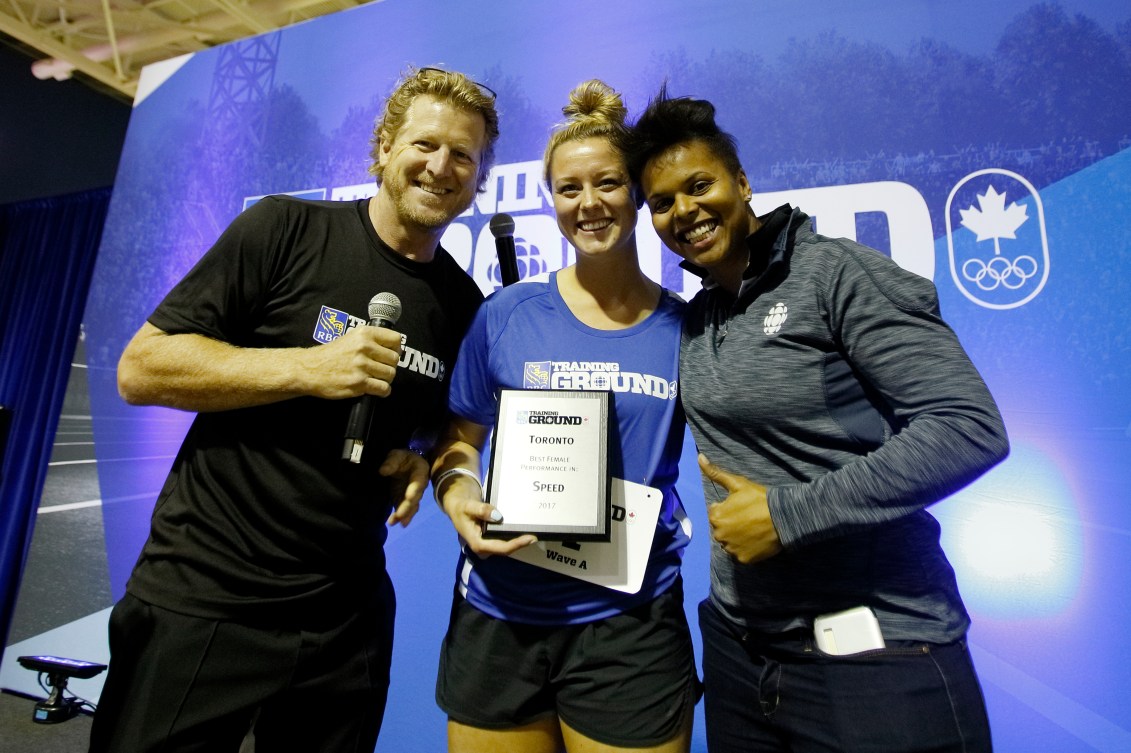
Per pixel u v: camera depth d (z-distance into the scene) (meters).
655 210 1.05
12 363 4.35
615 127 1.12
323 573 1.12
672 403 1.10
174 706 1.01
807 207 1.95
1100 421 1.65
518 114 2.29
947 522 1.74
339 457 1.11
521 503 1.01
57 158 4.76
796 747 0.92
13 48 4.83
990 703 1.64
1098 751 1.54
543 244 2.17
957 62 1.91
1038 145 1.80
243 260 1.11
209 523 1.07
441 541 2.07
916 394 0.81
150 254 2.71
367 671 1.19
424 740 1.94
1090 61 1.80
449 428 1.31
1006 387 1.73
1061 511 1.65
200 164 2.72
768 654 0.96
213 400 1.03
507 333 1.18
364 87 2.54
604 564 1.04
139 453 2.55
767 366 0.93
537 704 1.09
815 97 2.00
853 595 0.89
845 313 0.89
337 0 4.09
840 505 0.79
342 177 2.49
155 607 1.05
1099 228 1.72
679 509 1.19
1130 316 1.67
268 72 2.70
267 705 1.10
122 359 1.07
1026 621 1.64
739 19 2.11
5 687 2.54
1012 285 1.76
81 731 2.29
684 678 1.08
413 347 1.20
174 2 4.22
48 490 2.62
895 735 0.82
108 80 4.66
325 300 1.14
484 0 2.43
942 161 1.86
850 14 2.02
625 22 2.23
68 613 2.49
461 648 1.13
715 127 1.04
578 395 1.06
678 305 1.21
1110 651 1.57
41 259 4.50
